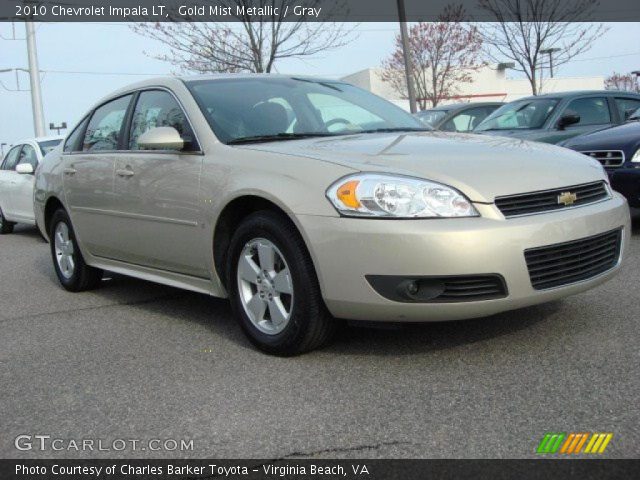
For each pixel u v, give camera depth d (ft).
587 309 13.82
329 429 9.23
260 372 11.53
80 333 14.83
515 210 10.93
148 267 15.85
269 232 11.87
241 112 14.38
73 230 18.47
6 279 22.33
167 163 14.28
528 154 12.22
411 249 10.34
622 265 12.73
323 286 11.07
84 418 10.13
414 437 8.84
